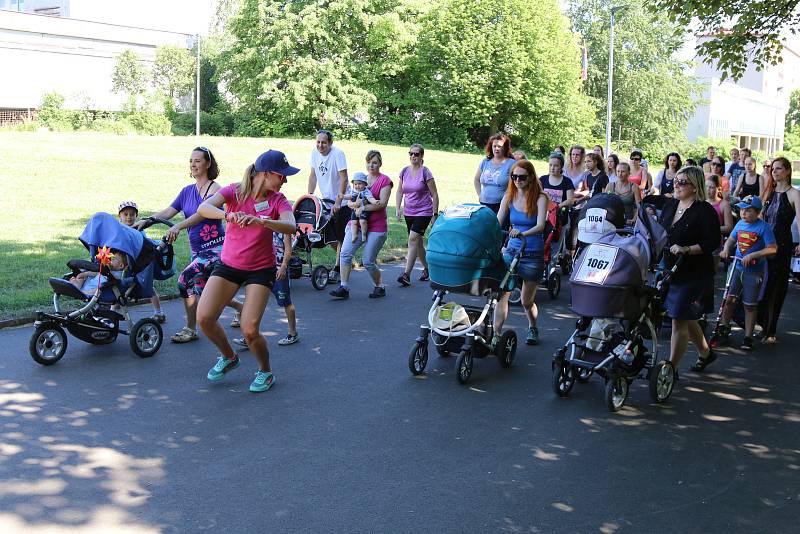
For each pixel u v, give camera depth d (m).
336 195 11.76
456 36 54.97
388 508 4.80
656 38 65.44
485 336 7.75
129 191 20.55
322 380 7.30
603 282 6.49
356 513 4.72
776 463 5.69
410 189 11.84
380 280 11.19
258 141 40.81
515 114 56.62
